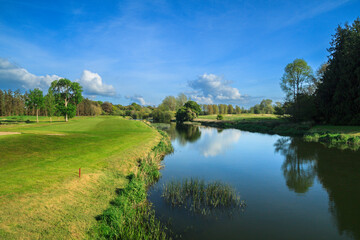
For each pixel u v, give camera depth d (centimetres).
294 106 5016
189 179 1586
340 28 4356
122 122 6212
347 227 945
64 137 2445
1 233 644
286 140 3572
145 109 13812
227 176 1680
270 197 1271
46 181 1052
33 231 699
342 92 3903
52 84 7450
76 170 1275
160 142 2769
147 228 908
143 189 1229
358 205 1160
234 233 889
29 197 870
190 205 1148
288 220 1005
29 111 11569
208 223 970
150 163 1794
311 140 3381
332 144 2959
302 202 1202
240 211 1089
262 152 2652
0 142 1864
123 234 822
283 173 1753
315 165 1961
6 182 981
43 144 1952
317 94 4681
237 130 5738
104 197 1060
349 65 3797
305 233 898
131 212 989
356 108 3681
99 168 1400
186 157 2366
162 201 1199
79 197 988
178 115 9912
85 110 13962
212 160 2222
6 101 10719
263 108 14750
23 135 2358
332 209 1116
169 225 946
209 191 1290
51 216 797
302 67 5156
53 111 7325
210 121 8888
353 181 1526
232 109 17000
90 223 837
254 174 1738
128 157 1770
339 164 1967
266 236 872
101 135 2911
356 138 2883
